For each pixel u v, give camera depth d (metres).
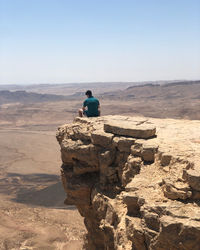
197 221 6.54
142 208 7.56
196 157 8.66
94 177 13.11
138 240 7.70
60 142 15.22
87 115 15.16
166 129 12.59
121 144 11.12
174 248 6.71
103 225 11.04
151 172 9.24
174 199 7.50
